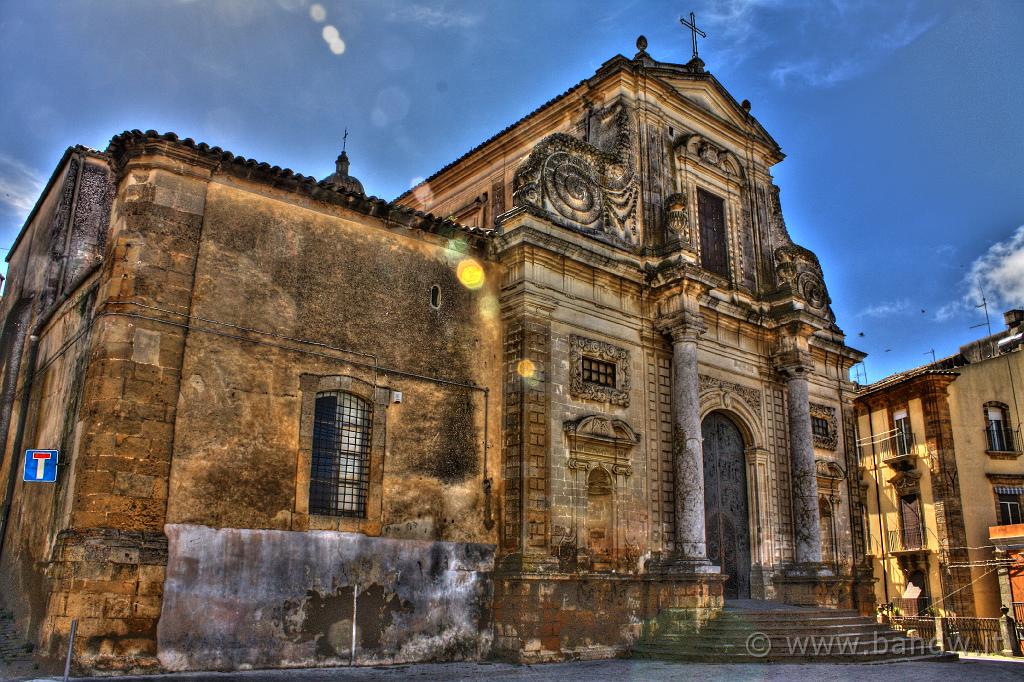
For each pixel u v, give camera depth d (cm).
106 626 1403
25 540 1884
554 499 2012
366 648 1714
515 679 1565
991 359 4000
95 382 1520
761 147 3036
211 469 1587
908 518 3950
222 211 1716
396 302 1948
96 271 1805
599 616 2022
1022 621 3272
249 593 1576
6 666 1454
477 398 2045
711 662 1916
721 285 2661
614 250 2364
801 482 2652
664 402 2364
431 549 1867
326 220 1872
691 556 2172
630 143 2534
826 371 3034
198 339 1627
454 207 3188
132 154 1644
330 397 1806
